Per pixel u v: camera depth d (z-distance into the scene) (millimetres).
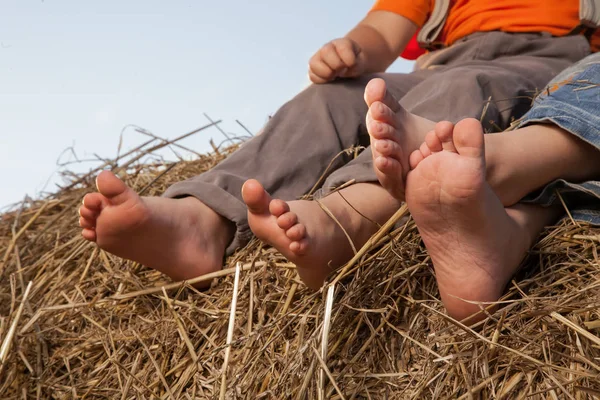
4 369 1169
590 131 974
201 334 1133
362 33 1684
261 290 1125
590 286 890
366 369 964
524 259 1022
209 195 1202
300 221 980
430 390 896
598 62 1072
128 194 1055
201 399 1027
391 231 1088
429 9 1721
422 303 997
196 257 1169
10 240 1636
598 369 800
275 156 1291
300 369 919
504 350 879
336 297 1036
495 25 1562
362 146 1321
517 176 966
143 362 1146
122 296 1229
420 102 1237
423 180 854
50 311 1304
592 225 1027
